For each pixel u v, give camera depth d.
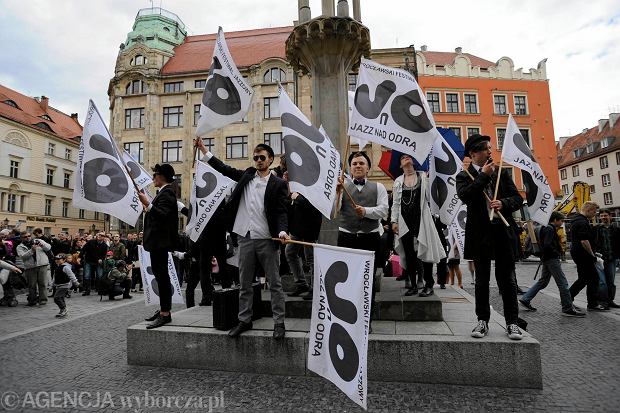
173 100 35.28
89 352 4.93
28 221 40.00
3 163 37.91
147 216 4.60
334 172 4.11
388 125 4.24
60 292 7.79
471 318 4.62
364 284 2.93
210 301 5.99
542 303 8.26
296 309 4.79
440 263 7.51
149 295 6.18
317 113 6.65
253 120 33.31
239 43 40.22
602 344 5.00
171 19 41.00
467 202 4.03
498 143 34.91
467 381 3.56
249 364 4.00
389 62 32.31
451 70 35.22
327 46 6.48
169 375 3.98
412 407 3.16
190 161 34.12
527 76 36.09
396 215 5.33
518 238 3.93
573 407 3.14
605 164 52.28
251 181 4.37
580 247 7.39
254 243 4.14
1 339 5.68
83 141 4.70
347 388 2.86
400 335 3.84
